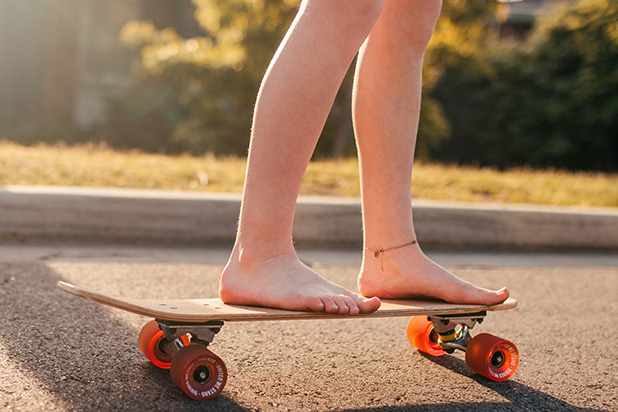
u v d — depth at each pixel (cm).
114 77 1415
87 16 1370
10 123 1190
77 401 118
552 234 387
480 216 375
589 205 484
